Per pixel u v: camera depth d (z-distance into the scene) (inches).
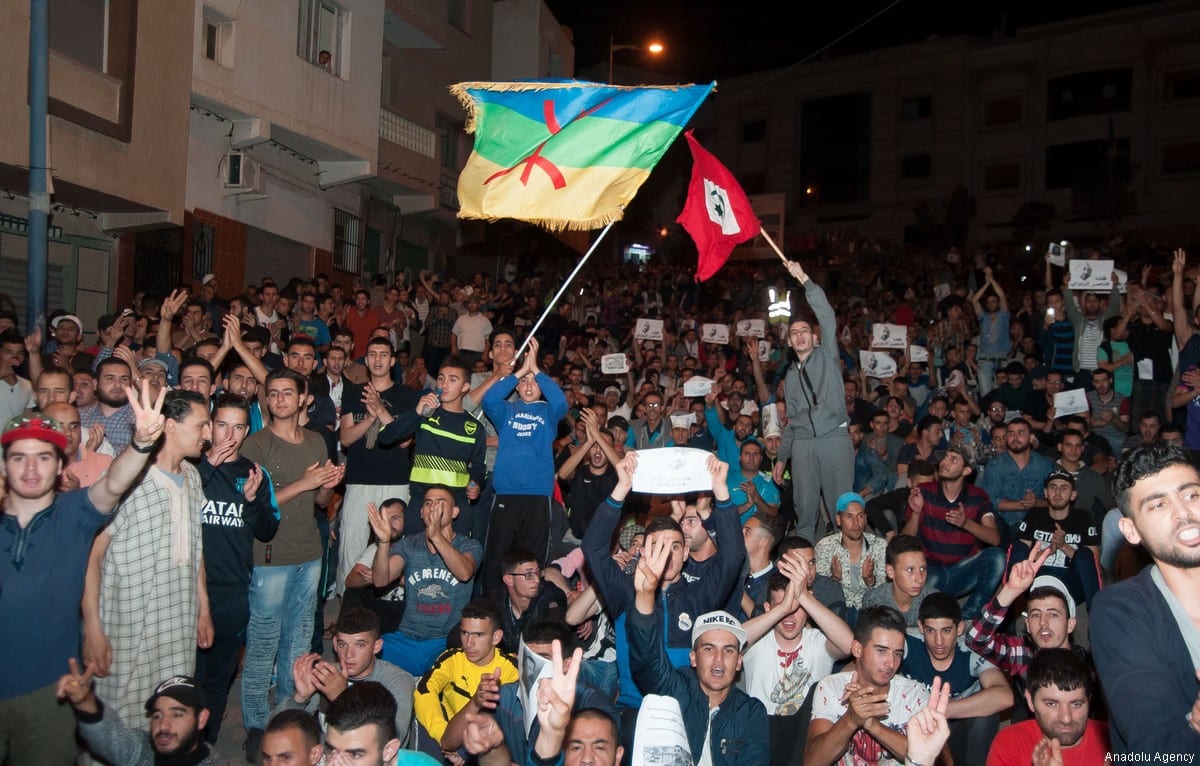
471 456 321.4
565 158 326.0
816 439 326.6
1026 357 579.5
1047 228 1731.1
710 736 197.6
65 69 511.8
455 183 1000.2
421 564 278.7
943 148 1882.4
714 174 335.0
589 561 222.4
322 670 217.3
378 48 790.5
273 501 253.0
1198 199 1678.2
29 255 414.6
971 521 348.8
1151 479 120.6
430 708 234.7
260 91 657.6
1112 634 119.9
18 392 330.3
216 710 247.8
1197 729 110.0
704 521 248.7
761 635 224.1
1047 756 167.6
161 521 218.7
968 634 239.3
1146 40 1726.1
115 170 545.6
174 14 586.9
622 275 1144.2
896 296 1112.2
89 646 203.3
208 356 346.6
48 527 187.2
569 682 162.6
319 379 359.6
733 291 1123.9
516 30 1104.8
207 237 645.3
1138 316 501.4
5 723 183.6
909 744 168.6
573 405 479.2
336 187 805.9
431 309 713.0
